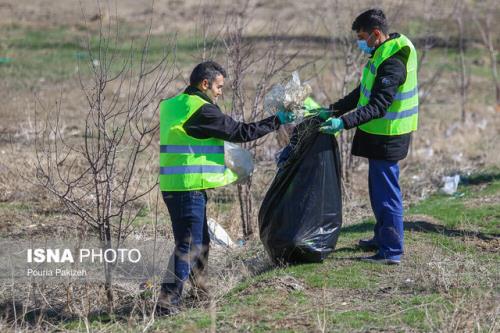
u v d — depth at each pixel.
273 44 37.59
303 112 25.09
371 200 26.58
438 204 35.97
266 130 23.97
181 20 89.44
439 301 22.97
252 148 32.47
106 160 24.64
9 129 49.03
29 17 94.31
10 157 41.38
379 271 25.92
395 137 25.61
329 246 26.41
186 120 23.17
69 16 94.19
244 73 33.94
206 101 23.34
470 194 38.03
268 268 27.31
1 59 73.06
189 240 23.59
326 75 55.59
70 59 73.44
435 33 66.00
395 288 24.36
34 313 24.80
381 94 24.64
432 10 62.66
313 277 25.34
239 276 26.73
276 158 27.00
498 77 75.12
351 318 21.97
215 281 26.19
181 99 23.42
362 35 25.61
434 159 46.91
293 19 79.75
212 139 23.53
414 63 25.64
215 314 22.53
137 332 22.17
